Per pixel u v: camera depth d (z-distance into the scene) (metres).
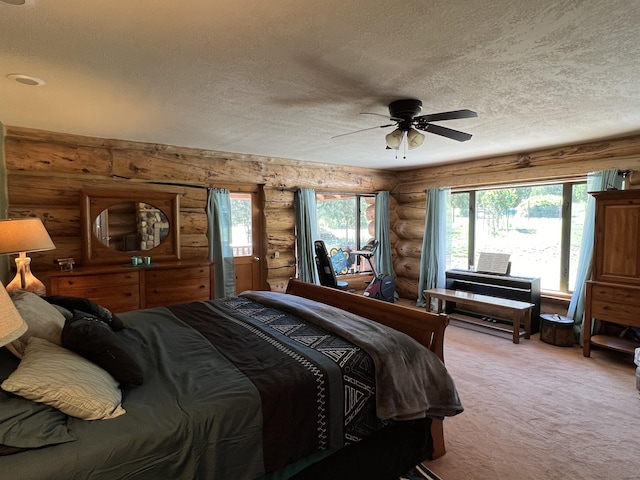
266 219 5.36
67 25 1.67
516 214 5.33
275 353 1.92
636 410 2.78
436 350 2.14
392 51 1.96
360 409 1.79
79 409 1.32
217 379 1.65
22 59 2.03
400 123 2.79
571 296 4.61
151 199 4.35
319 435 1.65
